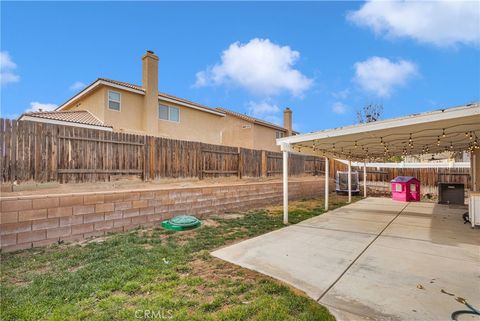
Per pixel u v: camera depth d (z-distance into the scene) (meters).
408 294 3.21
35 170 5.36
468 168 13.07
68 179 5.88
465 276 3.73
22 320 2.59
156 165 7.69
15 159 5.10
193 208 7.68
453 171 13.45
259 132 20.97
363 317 2.73
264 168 11.65
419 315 2.76
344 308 2.90
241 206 9.33
